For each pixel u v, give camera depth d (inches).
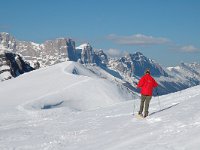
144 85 703.7
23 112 1985.7
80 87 2945.4
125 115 827.4
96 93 2878.9
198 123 540.1
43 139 700.7
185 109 666.2
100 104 2753.4
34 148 636.7
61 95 2738.7
